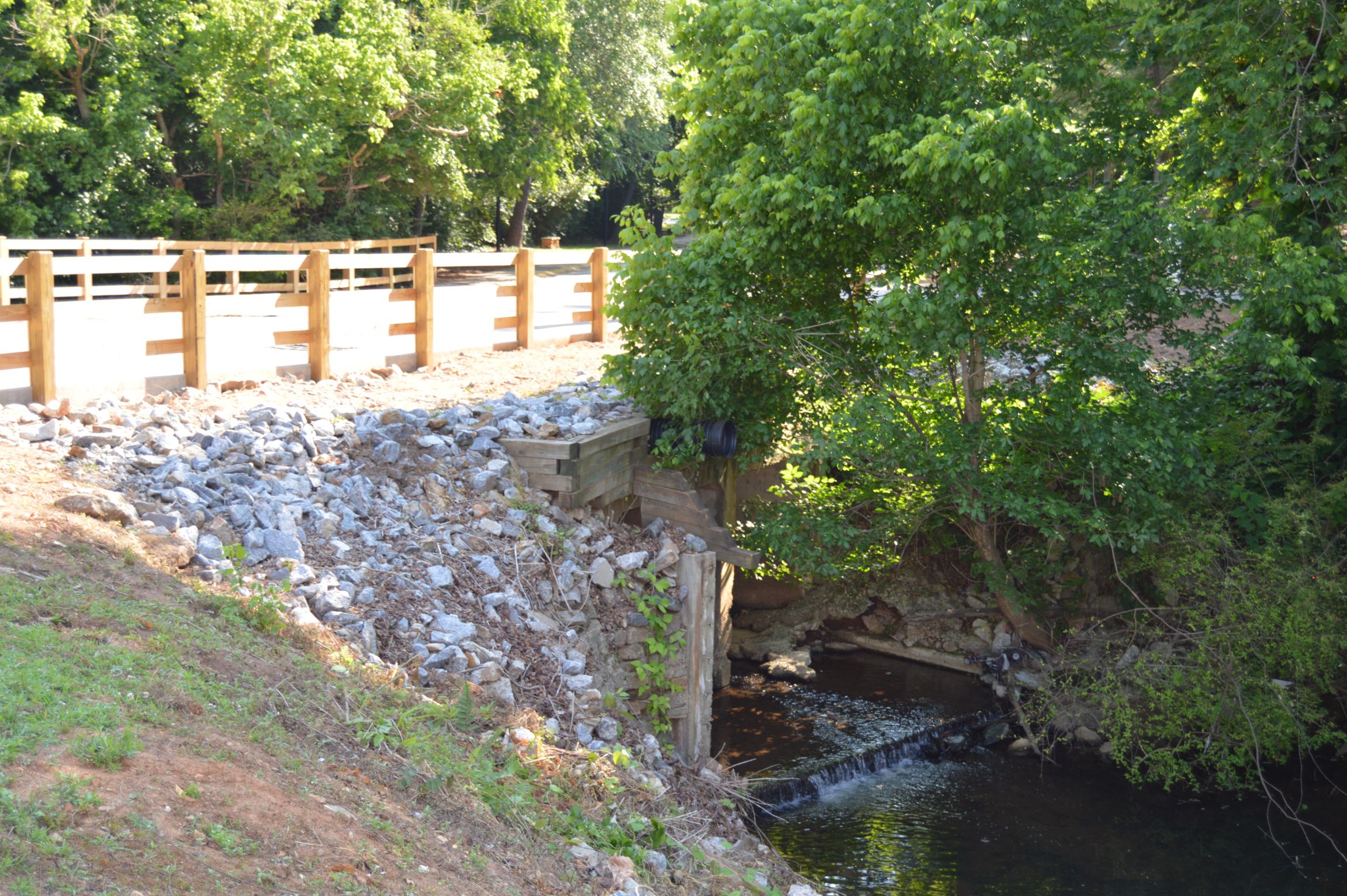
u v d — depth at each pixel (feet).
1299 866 32.55
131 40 100.68
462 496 31.73
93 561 21.24
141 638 18.38
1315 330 36.40
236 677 18.48
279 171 109.60
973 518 39.14
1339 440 42.73
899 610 49.26
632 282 38.37
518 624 27.76
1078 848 33.12
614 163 162.40
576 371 46.75
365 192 122.31
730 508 42.11
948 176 32.30
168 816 13.23
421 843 15.89
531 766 21.49
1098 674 42.24
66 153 103.60
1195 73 37.96
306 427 31.78
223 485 27.43
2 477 24.39
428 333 44.62
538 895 16.42
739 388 39.96
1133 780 38.04
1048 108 33.14
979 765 39.22
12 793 12.46
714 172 40.37
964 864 31.63
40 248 67.72
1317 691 40.63
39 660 16.06
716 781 31.27
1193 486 39.34
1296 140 37.55
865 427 37.09
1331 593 36.86
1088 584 45.06
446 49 112.98
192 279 34.94
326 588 24.77
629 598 32.14
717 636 43.01
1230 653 37.40
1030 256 34.91
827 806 34.94
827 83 34.68
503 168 127.44
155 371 38.19
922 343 35.17
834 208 35.14
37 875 11.21
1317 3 37.73
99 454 27.30
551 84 119.85
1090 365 35.86
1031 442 39.93
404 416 34.14
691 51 39.96
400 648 24.44
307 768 16.42
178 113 114.42
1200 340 36.50
